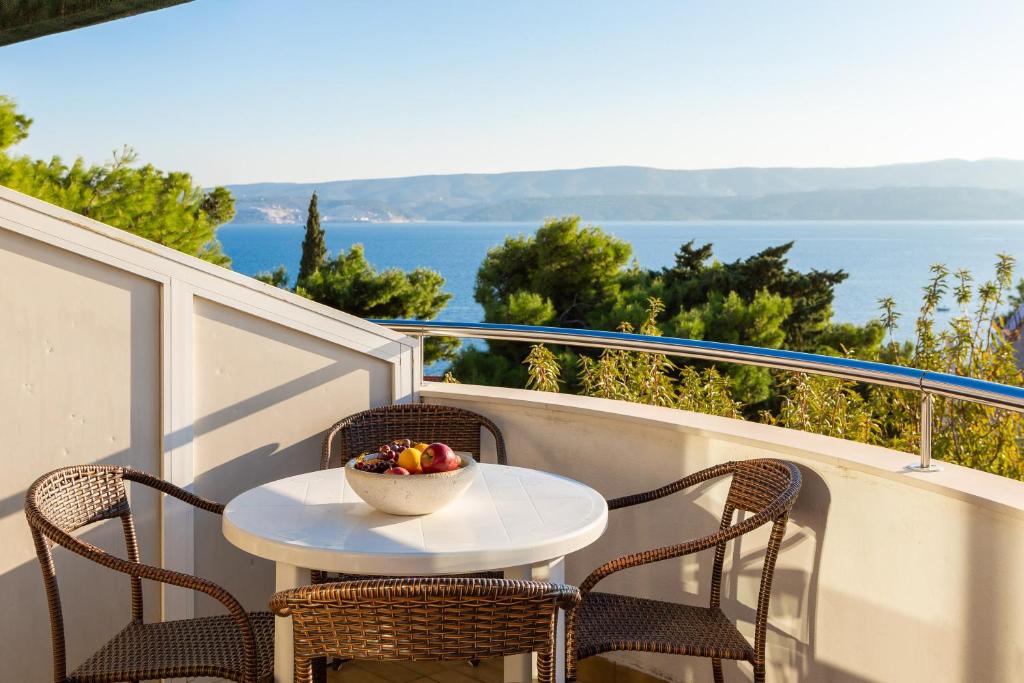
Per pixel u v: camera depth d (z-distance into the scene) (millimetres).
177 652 2404
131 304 3002
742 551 2898
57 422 2900
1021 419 4062
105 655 2398
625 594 3260
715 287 16672
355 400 3566
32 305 2838
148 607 3125
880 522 2484
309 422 3451
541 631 1847
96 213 9969
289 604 1812
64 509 2506
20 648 2889
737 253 128750
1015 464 3900
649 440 3148
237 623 2271
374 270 16297
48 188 9500
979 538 2225
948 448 4141
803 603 2725
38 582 2912
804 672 2734
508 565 2205
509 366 14531
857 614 2562
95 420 2961
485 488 2723
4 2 2957
